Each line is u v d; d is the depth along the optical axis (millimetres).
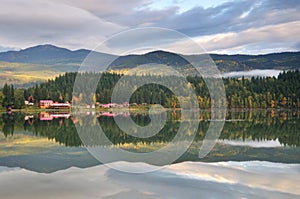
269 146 13188
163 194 6605
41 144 14156
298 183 7340
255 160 9977
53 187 7090
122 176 7762
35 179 7730
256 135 17344
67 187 7062
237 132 18844
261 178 7758
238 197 6426
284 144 13852
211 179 7613
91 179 7641
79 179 7648
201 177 7742
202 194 6582
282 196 6488
